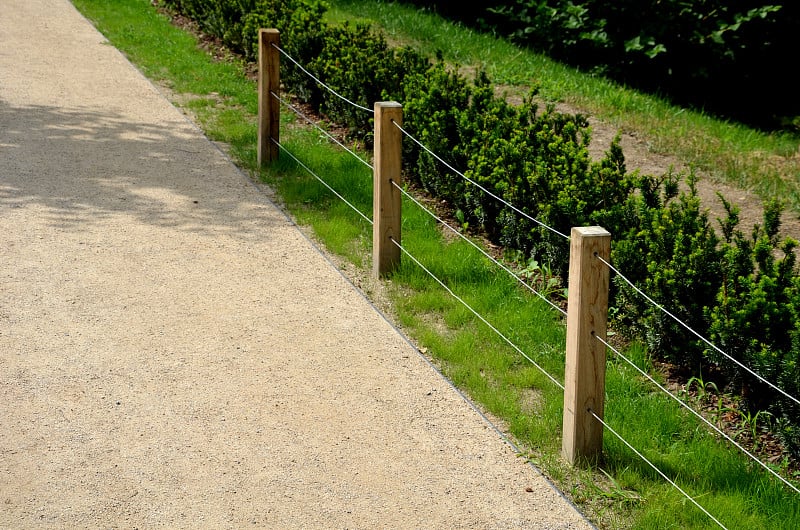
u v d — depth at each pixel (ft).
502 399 17.62
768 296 17.62
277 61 28.35
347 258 23.53
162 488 14.56
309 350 19.10
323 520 14.14
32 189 26.23
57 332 18.89
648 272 19.51
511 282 22.26
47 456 15.08
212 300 20.84
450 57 43.27
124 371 17.72
